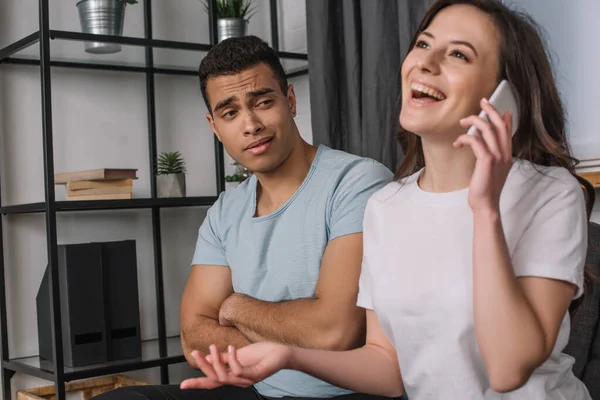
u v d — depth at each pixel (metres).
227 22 2.73
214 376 1.08
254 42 1.71
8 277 2.63
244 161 1.70
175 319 2.95
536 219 1.10
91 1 2.46
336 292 1.57
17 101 2.65
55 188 2.69
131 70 2.82
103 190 2.46
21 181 2.65
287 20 3.04
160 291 2.84
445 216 1.17
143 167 2.88
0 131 2.62
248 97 1.67
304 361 1.18
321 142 2.57
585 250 1.10
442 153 1.16
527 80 1.13
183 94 2.99
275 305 1.63
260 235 1.71
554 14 2.11
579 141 2.07
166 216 2.95
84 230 2.76
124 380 2.66
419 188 1.24
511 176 1.14
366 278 1.29
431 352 1.16
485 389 1.13
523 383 1.02
